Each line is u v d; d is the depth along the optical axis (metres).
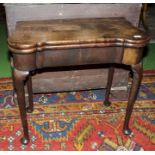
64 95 1.95
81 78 1.75
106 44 1.13
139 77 1.31
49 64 1.17
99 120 1.70
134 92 1.40
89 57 1.18
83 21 1.38
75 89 1.80
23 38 1.11
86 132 1.60
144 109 1.81
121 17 1.49
